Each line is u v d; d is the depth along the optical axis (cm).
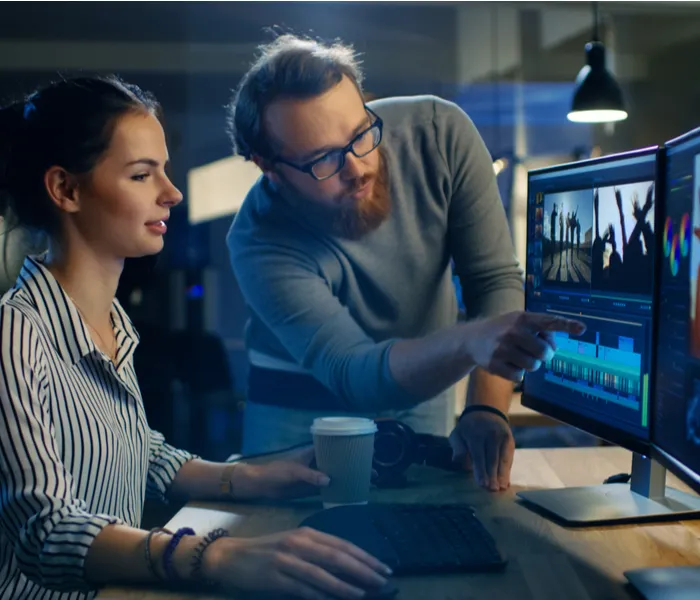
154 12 562
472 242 185
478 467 140
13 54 577
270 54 169
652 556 102
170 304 553
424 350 142
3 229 121
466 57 580
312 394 209
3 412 101
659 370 105
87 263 120
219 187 619
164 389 526
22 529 100
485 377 158
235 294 593
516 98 595
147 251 121
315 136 162
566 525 114
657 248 104
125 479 121
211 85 606
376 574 89
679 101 572
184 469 135
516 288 182
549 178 138
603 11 530
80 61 584
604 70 349
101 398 119
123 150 116
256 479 130
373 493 134
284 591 88
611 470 149
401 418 207
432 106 188
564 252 133
